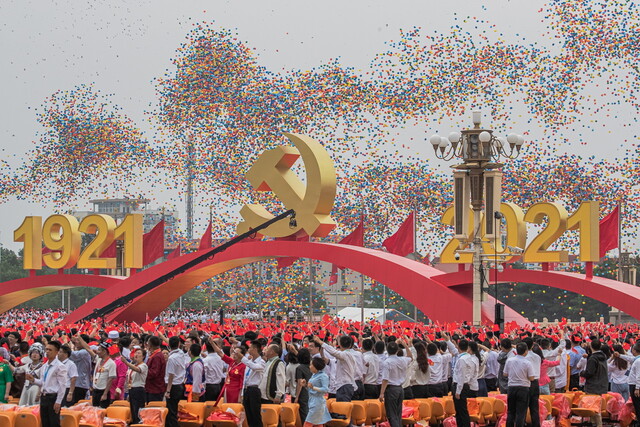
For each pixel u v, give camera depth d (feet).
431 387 97.71
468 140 166.71
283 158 211.82
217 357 92.07
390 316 360.07
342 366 86.58
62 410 80.59
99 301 249.14
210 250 225.56
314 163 205.77
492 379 103.24
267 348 85.66
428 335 139.54
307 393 86.58
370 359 90.84
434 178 356.79
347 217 363.97
